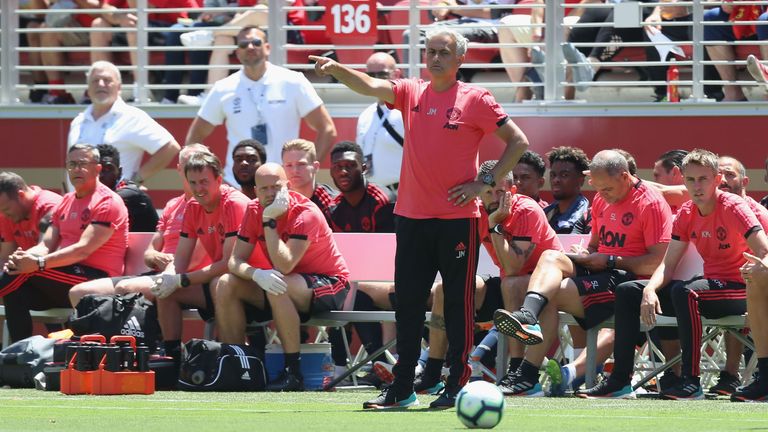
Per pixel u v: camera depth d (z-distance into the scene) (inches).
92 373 1273.4
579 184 1550.2
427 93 1087.0
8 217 1633.9
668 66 1868.8
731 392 1350.9
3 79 1996.8
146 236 1581.0
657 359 1603.1
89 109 1803.6
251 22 1974.7
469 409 890.1
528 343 1206.3
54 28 1988.2
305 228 1401.3
